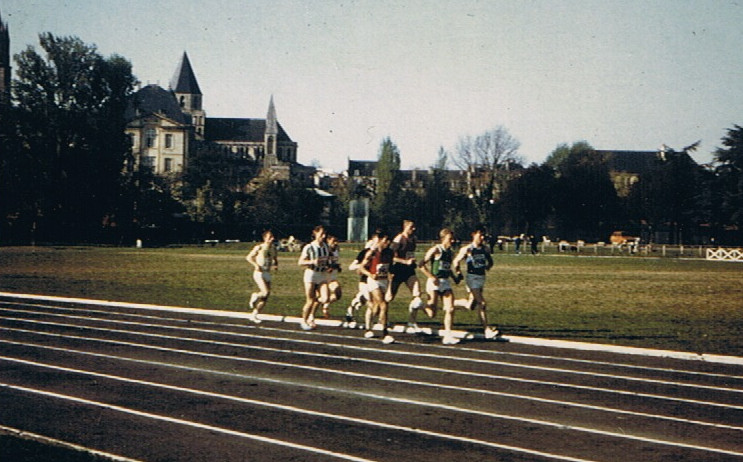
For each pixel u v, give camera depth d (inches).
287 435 303.7
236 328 650.8
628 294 1062.4
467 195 4338.1
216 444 288.2
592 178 4121.6
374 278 577.9
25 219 3134.8
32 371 433.1
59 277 1290.6
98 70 3149.6
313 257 634.8
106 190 3230.8
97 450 276.1
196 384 404.8
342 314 769.6
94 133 3112.7
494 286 1209.4
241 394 381.1
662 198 3786.9
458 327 672.4
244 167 7042.3
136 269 1545.3
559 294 1055.0
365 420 331.0
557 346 567.2
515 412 350.3
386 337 572.4
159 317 725.9
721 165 3624.5
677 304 918.4
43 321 682.2
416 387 405.1
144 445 284.5
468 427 321.4
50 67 3110.2
